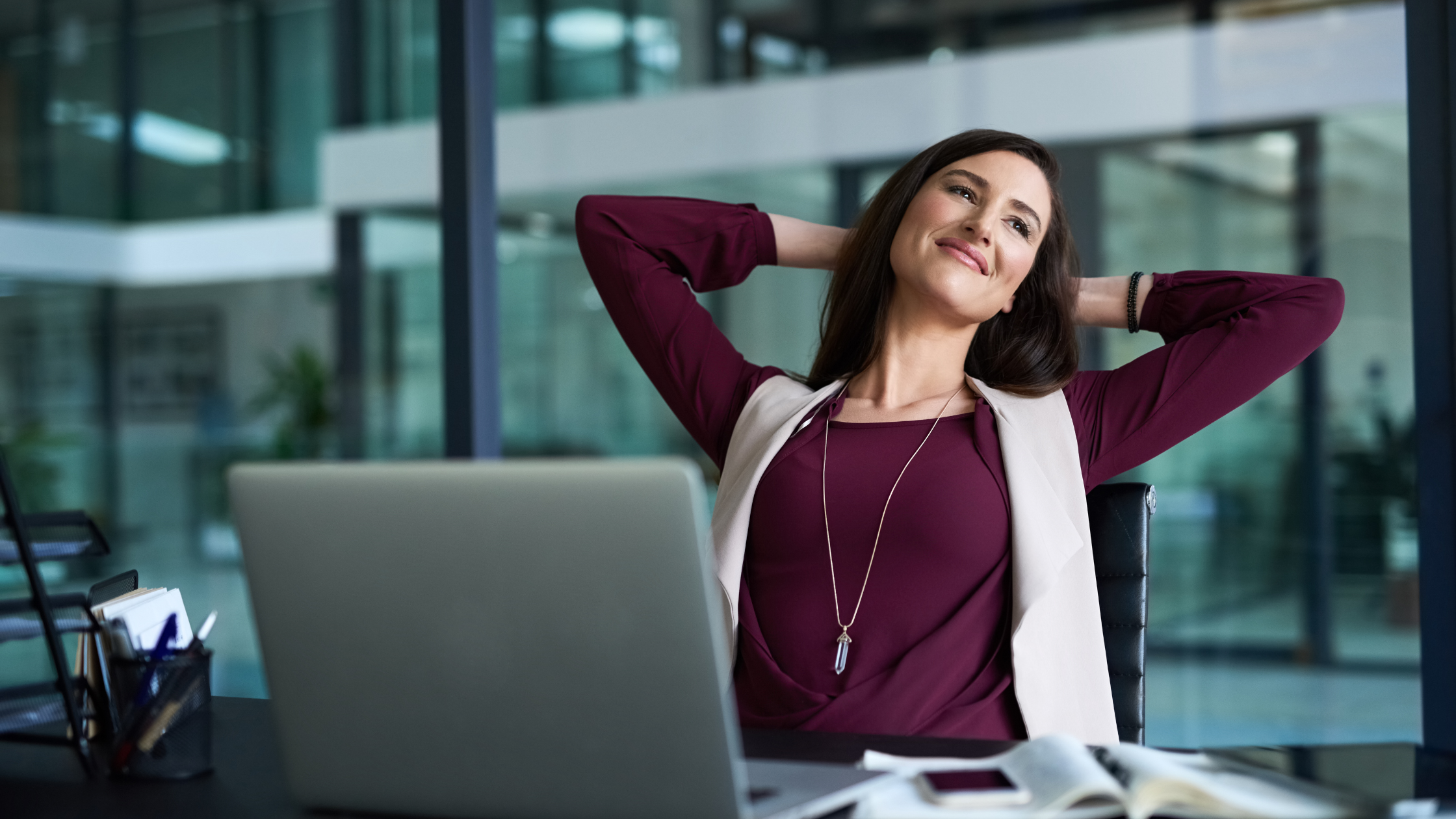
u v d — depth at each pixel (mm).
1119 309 1556
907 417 1417
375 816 795
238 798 841
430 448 6215
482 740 750
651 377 1600
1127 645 1303
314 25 6500
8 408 7250
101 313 7238
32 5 7078
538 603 720
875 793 776
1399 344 3492
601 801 728
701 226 1635
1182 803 736
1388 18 3650
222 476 5195
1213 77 4000
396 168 6309
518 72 5891
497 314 1988
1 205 7199
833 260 1640
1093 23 4316
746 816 700
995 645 1285
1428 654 1538
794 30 5270
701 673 691
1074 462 1363
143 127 6977
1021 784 777
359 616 768
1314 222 3787
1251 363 1422
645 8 5625
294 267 6684
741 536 1354
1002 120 4648
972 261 1387
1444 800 736
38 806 830
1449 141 1508
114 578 1075
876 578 1298
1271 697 3432
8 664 2789
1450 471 1522
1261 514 3551
